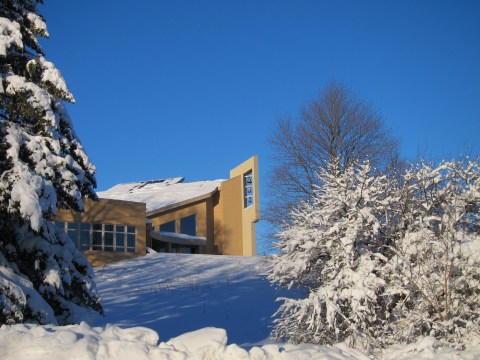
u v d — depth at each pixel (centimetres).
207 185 5056
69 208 1189
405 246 1020
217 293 2267
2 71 1055
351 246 1045
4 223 984
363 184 1088
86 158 1205
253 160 4625
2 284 878
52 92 1105
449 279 952
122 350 529
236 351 558
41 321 941
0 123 1004
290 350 616
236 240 4706
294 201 2719
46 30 1143
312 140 2878
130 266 3050
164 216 4466
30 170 978
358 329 1027
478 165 1083
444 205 1070
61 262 1113
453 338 907
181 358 536
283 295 1825
